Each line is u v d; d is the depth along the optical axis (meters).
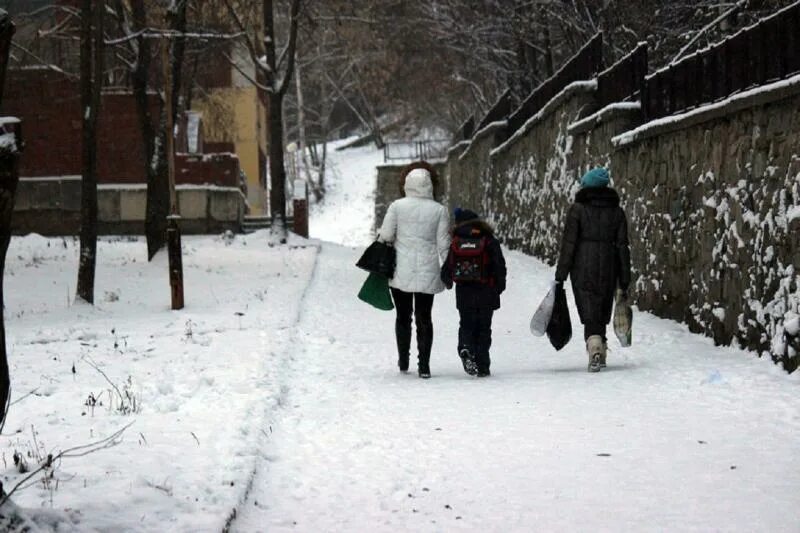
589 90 18.80
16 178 4.18
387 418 7.66
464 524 5.04
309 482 5.91
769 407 7.43
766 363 9.19
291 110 75.00
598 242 9.96
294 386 9.20
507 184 27.30
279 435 7.12
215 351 11.04
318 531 4.97
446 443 6.77
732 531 4.74
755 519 4.90
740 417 7.18
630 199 14.72
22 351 11.52
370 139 76.25
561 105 20.28
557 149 20.64
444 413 7.78
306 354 11.30
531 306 15.94
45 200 30.36
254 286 18.92
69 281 20.08
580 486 5.63
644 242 13.88
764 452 6.18
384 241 9.88
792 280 8.83
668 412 7.47
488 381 9.33
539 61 35.91
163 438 6.71
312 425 7.46
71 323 14.47
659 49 23.78
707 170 11.34
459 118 54.25
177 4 23.47
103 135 30.61
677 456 6.18
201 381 9.01
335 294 17.92
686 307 11.99
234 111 43.44
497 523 5.04
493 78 41.25
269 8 28.59
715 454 6.19
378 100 66.44
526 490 5.60
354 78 62.53
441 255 9.86
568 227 10.04
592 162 17.47
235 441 6.55
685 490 5.46
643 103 14.61
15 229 30.47
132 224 30.78
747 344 9.89
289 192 60.81
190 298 17.61
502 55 36.09
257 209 44.84
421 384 9.27
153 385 8.88
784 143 9.16
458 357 11.27
